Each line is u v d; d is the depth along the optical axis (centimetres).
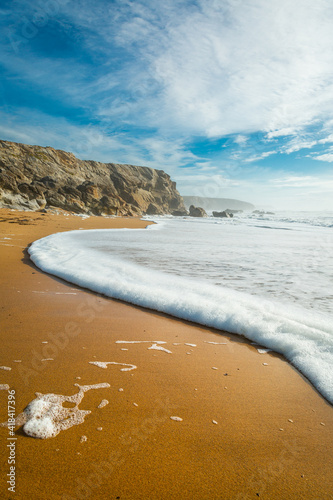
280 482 146
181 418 193
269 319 352
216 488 141
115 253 866
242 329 345
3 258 764
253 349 308
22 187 3359
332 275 643
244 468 154
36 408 193
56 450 160
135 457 158
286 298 458
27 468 146
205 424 188
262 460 159
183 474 148
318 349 285
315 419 196
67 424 181
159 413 197
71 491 135
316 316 373
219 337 338
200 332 351
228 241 1366
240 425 188
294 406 210
